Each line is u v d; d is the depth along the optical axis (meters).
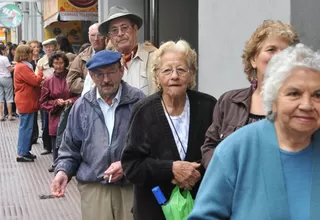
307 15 4.25
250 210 2.31
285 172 2.30
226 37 5.46
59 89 8.57
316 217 2.23
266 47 3.05
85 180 4.09
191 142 3.45
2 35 40.09
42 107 8.76
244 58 3.20
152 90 4.79
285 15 4.33
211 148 3.24
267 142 2.35
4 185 8.48
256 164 2.34
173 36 9.77
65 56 8.66
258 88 3.10
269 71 2.39
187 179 3.30
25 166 9.92
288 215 2.25
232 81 5.35
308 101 2.21
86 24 15.20
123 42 4.87
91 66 3.98
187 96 3.54
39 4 23.53
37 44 13.19
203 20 6.07
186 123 3.49
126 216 4.05
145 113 3.47
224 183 2.38
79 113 4.14
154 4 9.67
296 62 2.26
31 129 10.31
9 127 15.41
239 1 5.15
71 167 4.11
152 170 3.34
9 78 16.61
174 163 3.32
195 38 9.84
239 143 2.39
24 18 28.14
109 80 4.00
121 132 4.07
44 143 11.02
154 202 3.46
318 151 2.32
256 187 2.32
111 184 4.05
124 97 4.12
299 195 2.27
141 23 4.96
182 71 3.42
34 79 9.96
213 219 2.37
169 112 3.48
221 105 3.25
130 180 3.43
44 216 6.85
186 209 3.27
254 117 3.08
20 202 7.50
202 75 6.13
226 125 3.15
